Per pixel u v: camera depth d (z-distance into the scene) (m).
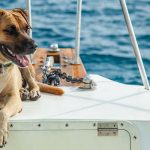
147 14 12.70
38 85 4.50
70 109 4.02
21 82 4.58
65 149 3.80
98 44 10.61
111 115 3.90
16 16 4.29
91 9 13.12
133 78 8.73
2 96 4.22
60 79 4.91
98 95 4.41
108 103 4.19
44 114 3.90
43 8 13.13
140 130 3.85
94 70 9.08
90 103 4.19
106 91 4.53
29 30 4.52
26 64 4.17
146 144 3.88
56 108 4.05
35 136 3.77
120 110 4.02
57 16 12.41
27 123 3.74
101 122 3.78
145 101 4.26
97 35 11.25
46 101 4.25
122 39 11.00
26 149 3.78
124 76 8.83
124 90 4.56
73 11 12.84
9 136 3.75
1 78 4.09
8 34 4.18
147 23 12.05
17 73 4.41
